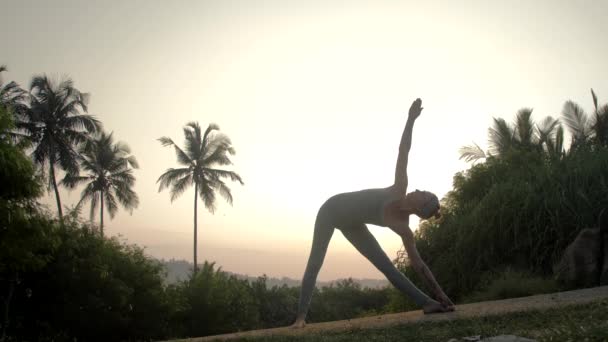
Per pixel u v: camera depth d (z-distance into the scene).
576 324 5.11
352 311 34.66
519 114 28.50
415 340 5.69
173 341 8.80
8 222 13.70
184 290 26.17
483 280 13.99
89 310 18.88
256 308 30.27
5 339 16.84
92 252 20.11
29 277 18.27
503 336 4.83
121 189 40.69
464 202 19.70
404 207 8.34
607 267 11.23
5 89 32.56
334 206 8.87
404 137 8.35
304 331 7.52
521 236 14.15
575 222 13.23
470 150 28.86
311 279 8.80
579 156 15.50
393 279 8.89
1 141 13.50
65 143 35.25
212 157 41.84
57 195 35.75
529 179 15.91
